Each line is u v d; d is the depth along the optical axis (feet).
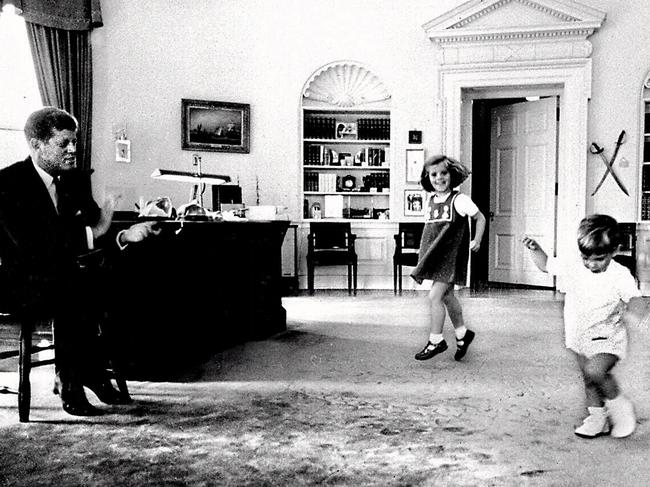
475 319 19.69
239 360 14.12
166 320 12.94
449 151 28.73
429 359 14.19
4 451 8.41
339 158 30.01
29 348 9.79
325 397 11.09
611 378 8.92
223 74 28.32
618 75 27.17
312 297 25.94
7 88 23.73
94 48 26.00
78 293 10.17
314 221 29.09
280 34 28.84
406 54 28.89
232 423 9.62
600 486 7.22
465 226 13.83
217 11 28.17
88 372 10.42
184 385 11.96
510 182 30.53
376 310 22.17
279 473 7.64
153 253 12.67
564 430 9.25
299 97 29.01
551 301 24.11
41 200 9.87
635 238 26.17
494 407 10.45
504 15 27.73
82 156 25.36
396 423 9.62
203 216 15.42
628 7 26.96
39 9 23.80
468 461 8.03
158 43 27.27
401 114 29.01
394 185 29.25
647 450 8.39
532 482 7.34
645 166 27.53
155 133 27.27
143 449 8.49
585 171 27.40
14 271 9.77
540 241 29.30
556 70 27.50
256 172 28.86
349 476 7.54
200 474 7.61
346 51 29.01
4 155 23.80
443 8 28.68
